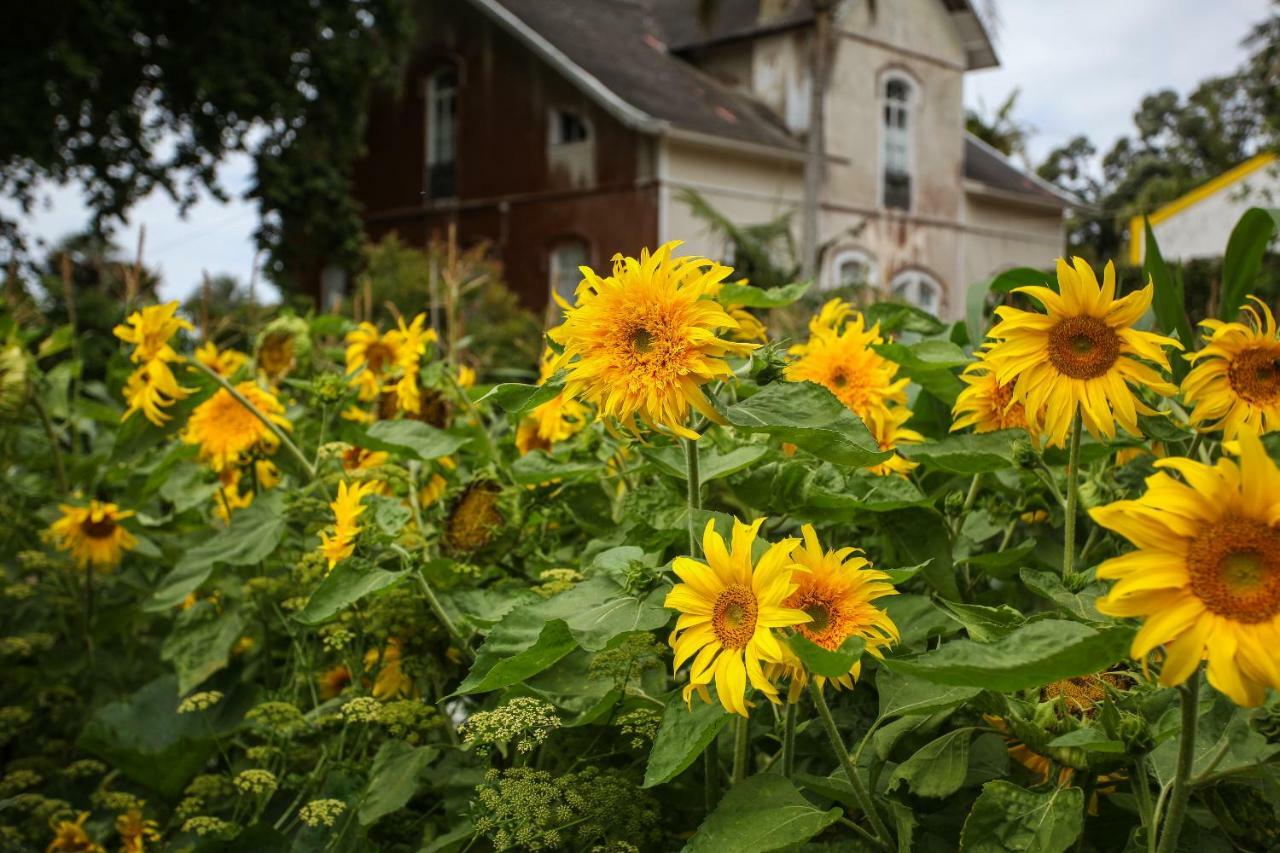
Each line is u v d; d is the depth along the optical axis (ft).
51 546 10.97
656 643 5.69
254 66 54.29
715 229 50.14
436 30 66.13
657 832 5.66
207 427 8.80
